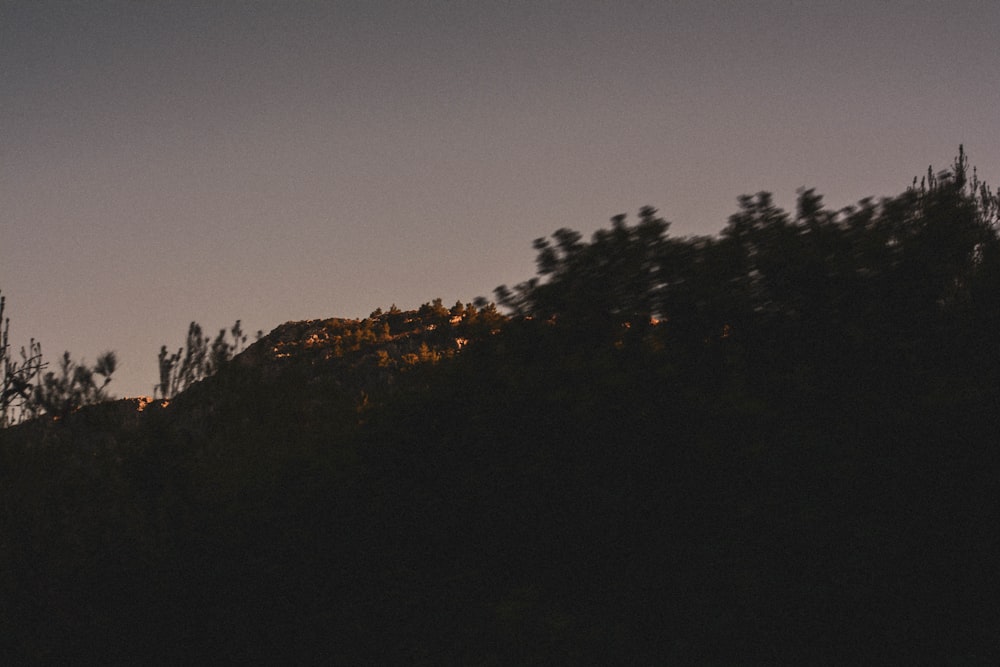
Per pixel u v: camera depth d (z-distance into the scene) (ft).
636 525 42.24
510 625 40.06
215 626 43.45
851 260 43.42
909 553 39.45
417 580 43.78
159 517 45.83
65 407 46.73
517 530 43.62
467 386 46.57
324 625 43.01
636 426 42.57
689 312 44.45
